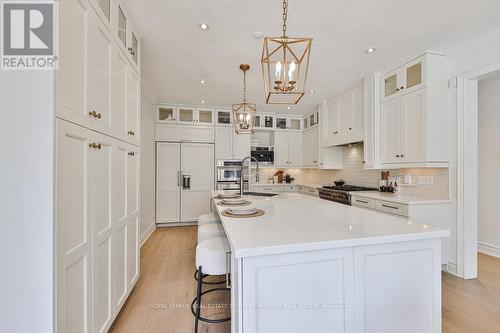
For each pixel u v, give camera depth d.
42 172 1.03
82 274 1.31
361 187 4.01
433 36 2.34
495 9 1.92
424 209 2.62
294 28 2.17
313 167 5.03
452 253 2.69
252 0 1.81
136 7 1.90
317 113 4.90
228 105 4.86
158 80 3.46
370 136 3.27
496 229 3.24
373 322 1.21
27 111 1.02
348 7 1.88
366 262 1.20
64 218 1.13
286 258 1.09
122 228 1.91
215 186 4.98
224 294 2.29
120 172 1.87
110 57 1.65
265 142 5.60
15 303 1.03
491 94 3.31
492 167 3.29
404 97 2.86
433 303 1.29
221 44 2.46
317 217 1.64
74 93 1.20
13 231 1.03
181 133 4.82
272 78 3.32
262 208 2.02
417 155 2.71
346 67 3.03
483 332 1.74
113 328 1.80
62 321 1.12
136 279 2.30
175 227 4.78
